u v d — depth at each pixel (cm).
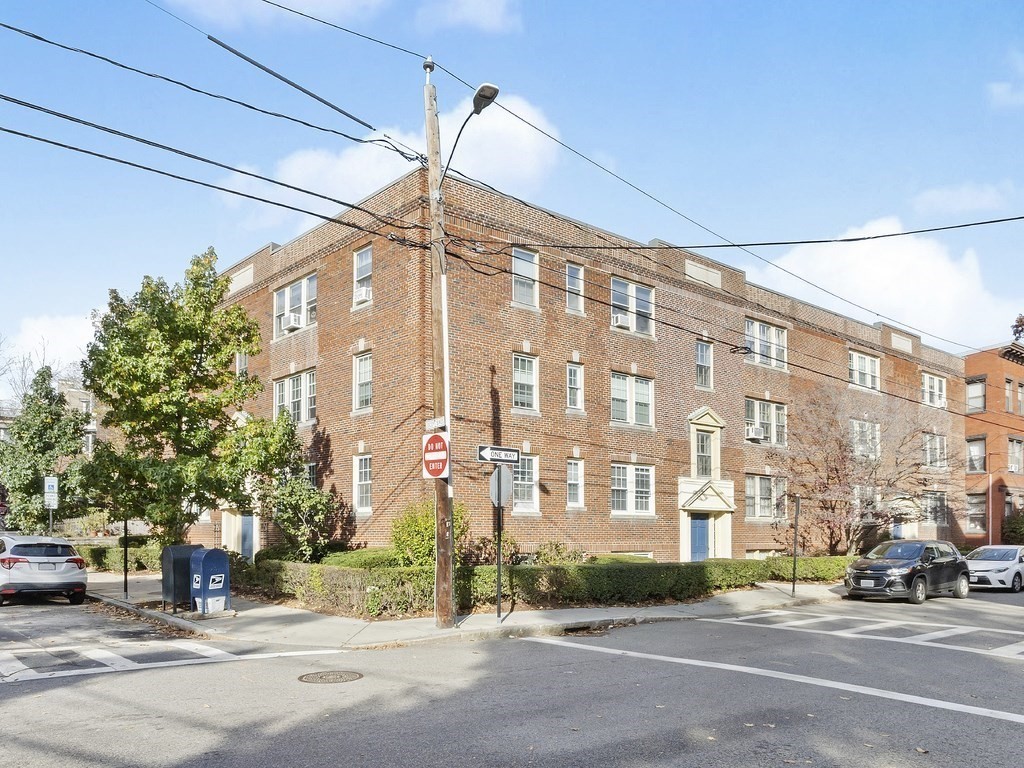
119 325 1888
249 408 2842
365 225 2330
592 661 1187
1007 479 4478
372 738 755
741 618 1791
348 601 1659
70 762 684
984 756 714
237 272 3009
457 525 1861
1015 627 1641
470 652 1274
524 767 671
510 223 2322
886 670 1124
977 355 4547
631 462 2589
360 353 2327
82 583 1956
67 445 2897
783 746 736
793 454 2945
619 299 2645
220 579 1638
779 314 3256
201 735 767
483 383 2200
